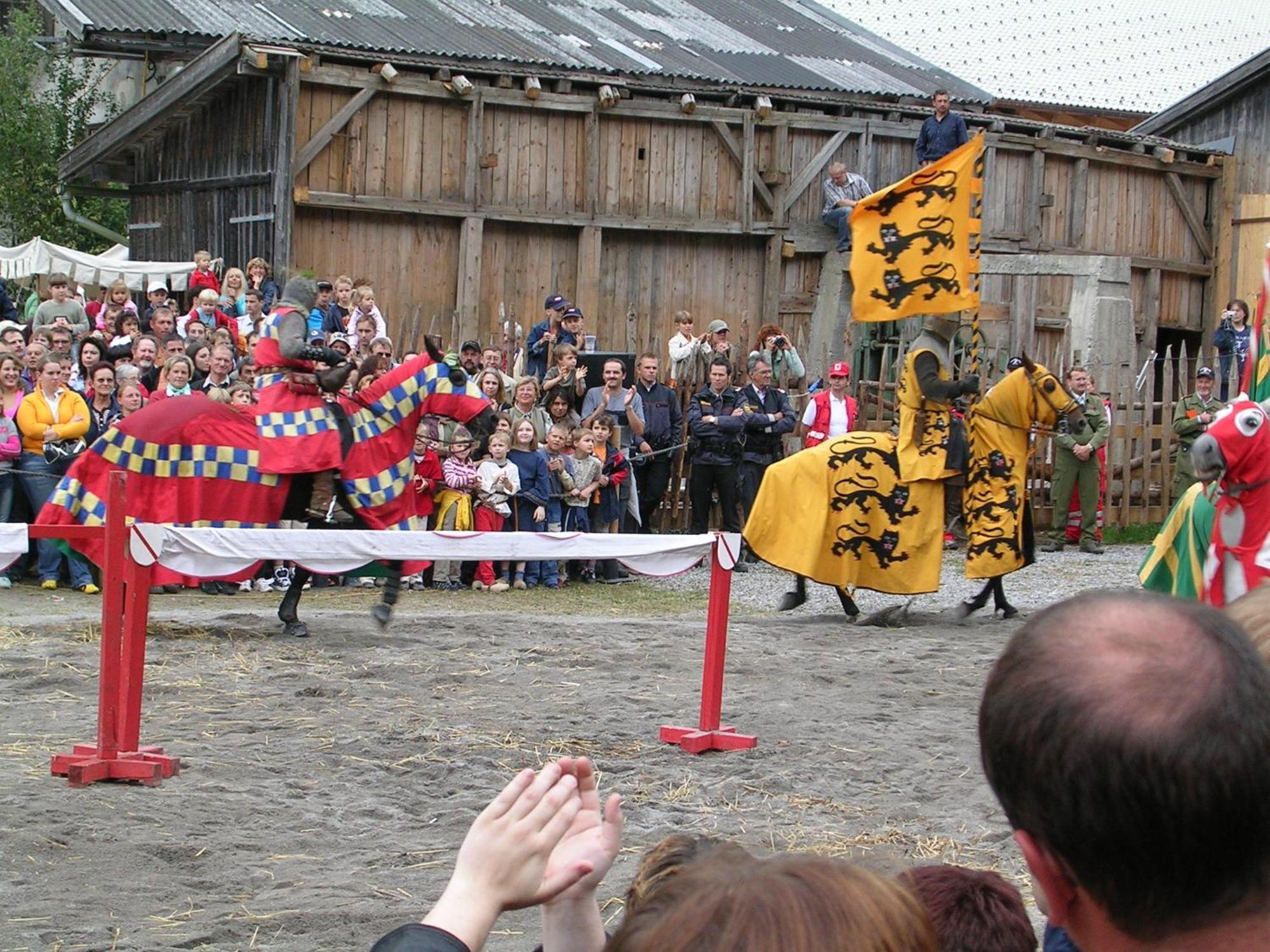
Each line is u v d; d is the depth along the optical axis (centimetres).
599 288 1941
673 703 891
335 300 1600
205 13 1831
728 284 2033
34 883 546
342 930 508
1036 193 2238
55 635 1023
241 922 511
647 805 688
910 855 622
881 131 2084
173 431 977
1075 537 1778
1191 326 2475
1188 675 160
